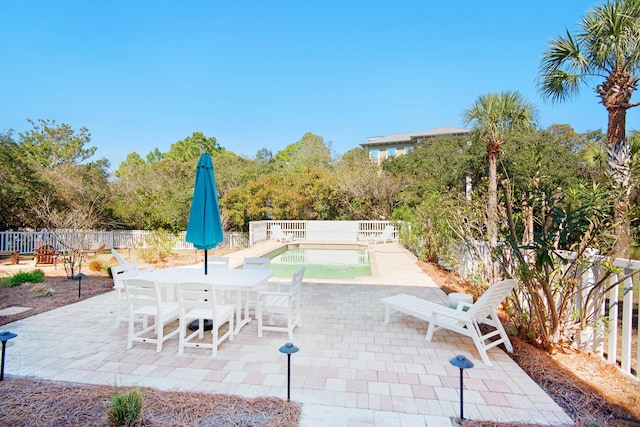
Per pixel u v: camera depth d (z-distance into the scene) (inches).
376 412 107.6
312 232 735.7
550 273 153.4
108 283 310.0
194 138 1740.9
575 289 159.0
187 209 631.2
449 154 861.2
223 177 892.0
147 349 157.9
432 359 148.9
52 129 898.7
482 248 252.8
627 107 226.5
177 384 125.0
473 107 392.2
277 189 730.8
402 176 821.9
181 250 608.7
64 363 142.6
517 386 125.6
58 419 101.8
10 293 268.5
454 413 107.7
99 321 199.8
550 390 124.1
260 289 203.2
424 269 373.4
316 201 783.1
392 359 148.6
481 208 254.7
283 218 767.1
